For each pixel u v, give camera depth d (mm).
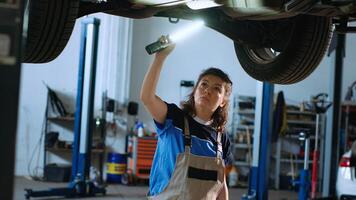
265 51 3334
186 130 2092
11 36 911
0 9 908
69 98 8648
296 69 2920
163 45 2055
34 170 8445
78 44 8664
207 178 2068
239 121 8969
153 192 2131
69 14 2422
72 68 8656
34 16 2379
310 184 6332
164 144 2121
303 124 8969
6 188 906
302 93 9461
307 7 2168
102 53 8656
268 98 5754
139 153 8234
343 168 5387
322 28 2816
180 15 3023
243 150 9086
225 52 9234
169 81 9062
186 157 2057
